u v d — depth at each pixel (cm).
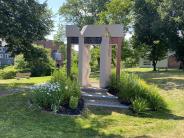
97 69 4519
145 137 1259
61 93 1661
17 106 1647
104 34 2191
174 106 2023
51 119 1468
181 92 2492
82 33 2238
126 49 4688
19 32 2567
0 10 2558
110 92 2098
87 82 2317
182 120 1620
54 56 6278
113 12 4666
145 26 4812
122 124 1488
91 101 1894
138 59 5784
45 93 1634
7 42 2719
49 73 4447
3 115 1482
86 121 1491
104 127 1409
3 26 2523
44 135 1201
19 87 2434
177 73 3944
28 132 1226
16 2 2589
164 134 1313
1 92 2159
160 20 4544
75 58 3041
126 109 1784
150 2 4697
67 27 2269
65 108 1623
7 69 4644
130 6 4794
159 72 4253
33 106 1616
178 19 4353
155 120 1608
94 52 4238
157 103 1864
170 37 4656
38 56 2880
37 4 2700
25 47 2773
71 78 2191
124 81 2058
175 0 4341
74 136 1226
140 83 1972
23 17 2597
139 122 1545
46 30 2745
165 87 2714
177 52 4912
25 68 4484
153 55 4994
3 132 1203
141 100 1808
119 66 2166
